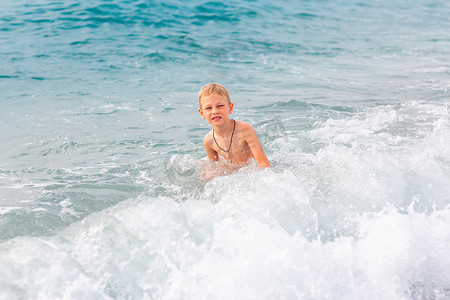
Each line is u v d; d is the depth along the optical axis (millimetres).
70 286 2076
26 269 2172
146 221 2600
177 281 2145
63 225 2926
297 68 9719
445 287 2328
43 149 4676
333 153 3689
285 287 2152
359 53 11680
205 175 3693
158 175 3877
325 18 17953
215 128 4172
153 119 5898
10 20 15039
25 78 8648
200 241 2422
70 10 16562
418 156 3639
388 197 2988
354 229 2645
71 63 10023
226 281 2135
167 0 18516
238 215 2639
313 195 2977
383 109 6012
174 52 11328
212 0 19188
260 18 16906
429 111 5812
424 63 10195
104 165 4168
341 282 2256
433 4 23562
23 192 3486
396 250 2441
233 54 11289
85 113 6223
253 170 3646
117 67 9680
